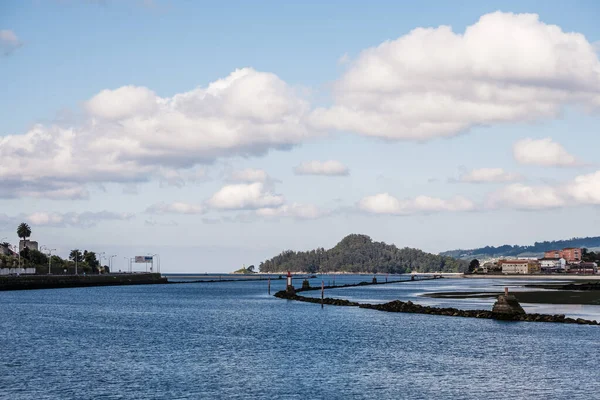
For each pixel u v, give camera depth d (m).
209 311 138.50
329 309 140.75
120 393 53.75
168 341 85.50
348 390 55.44
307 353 74.75
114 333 94.94
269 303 166.12
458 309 131.50
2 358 70.50
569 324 101.12
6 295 199.12
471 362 68.62
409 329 97.62
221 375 61.31
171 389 55.28
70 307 149.75
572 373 62.78
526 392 54.97
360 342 83.81
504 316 110.69
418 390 55.53
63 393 53.66
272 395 53.56
